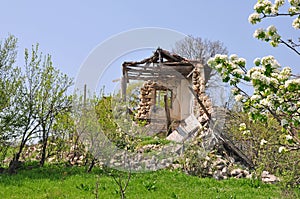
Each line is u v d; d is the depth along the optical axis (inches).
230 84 219.1
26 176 438.0
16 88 486.0
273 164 492.1
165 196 355.9
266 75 209.9
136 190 375.6
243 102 229.6
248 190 415.5
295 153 411.2
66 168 499.8
